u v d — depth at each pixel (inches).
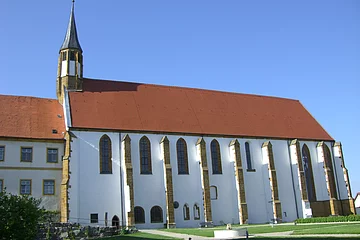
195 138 2783.0
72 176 2333.9
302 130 3282.5
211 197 2731.3
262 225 2513.5
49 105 2723.9
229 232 1689.2
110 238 1892.2
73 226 2044.8
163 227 2504.9
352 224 2071.9
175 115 2874.0
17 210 1360.7
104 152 2490.2
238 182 2773.1
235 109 3211.1
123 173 2484.0
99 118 2576.3
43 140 2407.7
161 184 2578.7
